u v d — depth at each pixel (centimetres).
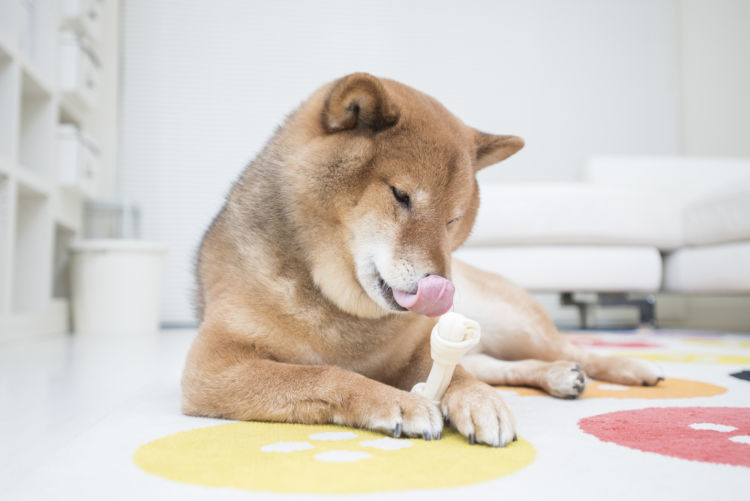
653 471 103
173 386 210
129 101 619
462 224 175
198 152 625
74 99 469
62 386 212
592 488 94
